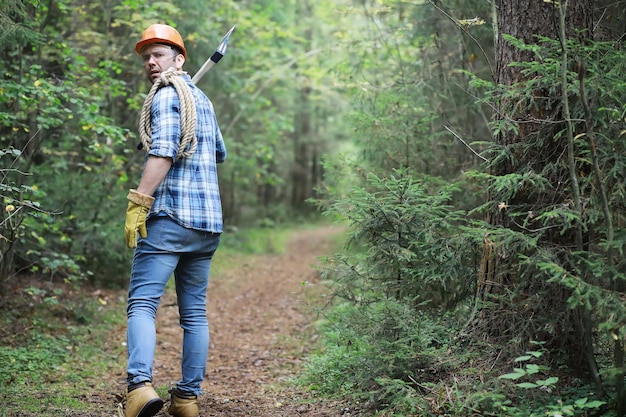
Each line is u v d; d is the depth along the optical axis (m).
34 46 5.99
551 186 3.12
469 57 5.45
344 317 3.80
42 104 6.13
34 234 5.45
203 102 3.27
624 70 2.93
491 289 3.34
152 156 2.94
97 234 7.68
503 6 3.41
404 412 3.02
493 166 3.41
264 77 13.87
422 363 3.27
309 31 16.12
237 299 8.87
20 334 5.39
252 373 4.90
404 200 3.57
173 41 3.25
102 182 7.86
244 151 15.12
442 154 5.81
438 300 3.84
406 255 3.43
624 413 2.71
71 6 7.89
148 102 3.10
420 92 5.95
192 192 3.09
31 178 6.95
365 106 6.42
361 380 3.37
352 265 3.78
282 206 21.98
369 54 7.38
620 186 2.79
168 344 5.99
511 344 3.14
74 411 3.40
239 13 11.08
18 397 3.71
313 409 3.54
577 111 3.07
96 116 5.89
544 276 3.07
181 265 3.21
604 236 3.05
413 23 6.43
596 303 2.71
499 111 3.31
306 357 5.22
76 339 5.65
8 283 6.45
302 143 22.03
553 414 2.59
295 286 9.72
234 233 16.12
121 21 8.02
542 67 2.96
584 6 3.27
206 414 3.45
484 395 2.84
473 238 3.38
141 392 2.86
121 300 7.51
